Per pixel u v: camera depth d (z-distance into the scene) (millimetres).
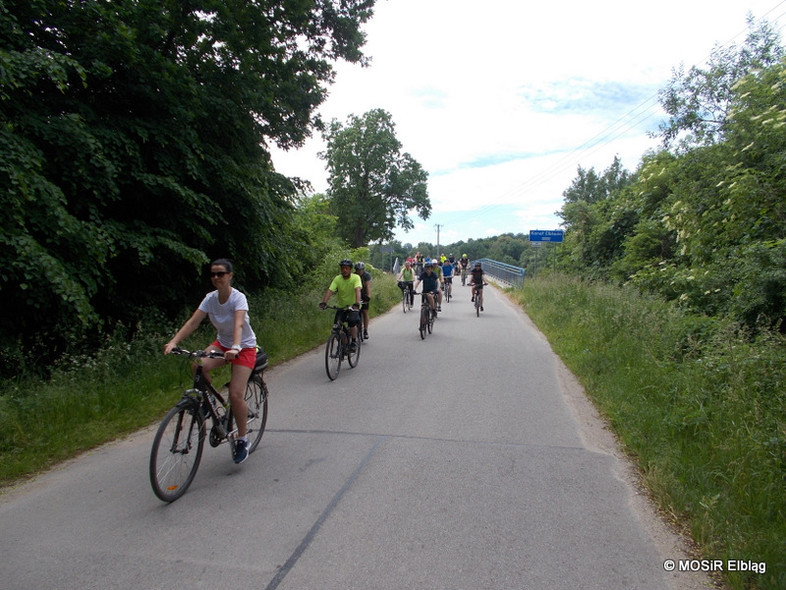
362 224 47531
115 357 6855
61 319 6832
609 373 7004
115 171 7102
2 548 3074
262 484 3959
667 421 4953
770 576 2734
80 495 3816
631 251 17641
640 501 3703
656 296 12219
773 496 3523
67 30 7289
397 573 2807
